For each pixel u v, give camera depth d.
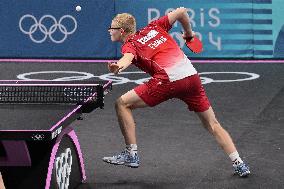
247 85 19.59
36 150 9.59
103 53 23.50
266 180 11.34
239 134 14.42
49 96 10.59
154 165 12.28
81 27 23.36
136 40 11.13
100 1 23.12
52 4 23.25
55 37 23.52
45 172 9.52
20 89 11.09
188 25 11.61
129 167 12.12
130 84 19.83
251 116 16.05
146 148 13.42
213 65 22.52
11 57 23.80
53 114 9.55
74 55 23.58
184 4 23.00
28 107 10.06
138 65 11.28
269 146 13.46
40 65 22.72
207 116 11.55
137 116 16.20
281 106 17.03
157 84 11.07
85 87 10.84
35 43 23.59
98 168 12.11
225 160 12.54
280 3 22.83
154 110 16.80
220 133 11.57
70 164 10.42
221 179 11.41
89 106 10.40
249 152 13.05
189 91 11.25
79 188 10.98
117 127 15.17
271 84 19.70
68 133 10.33
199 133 14.57
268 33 23.05
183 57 11.23
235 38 23.17
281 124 15.24
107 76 21.00
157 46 11.15
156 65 11.08
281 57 23.12
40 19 23.41
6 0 23.31
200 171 11.89
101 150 13.31
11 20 23.47
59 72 21.61
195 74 11.23
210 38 23.23
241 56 23.23
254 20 23.02
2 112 9.69
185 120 15.76
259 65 22.41
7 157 9.44
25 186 9.55
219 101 17.67
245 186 11.02
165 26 11.41
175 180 11.40
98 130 14.92
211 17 23.09
